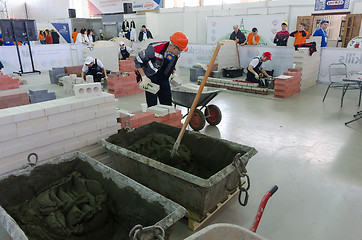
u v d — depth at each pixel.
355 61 7.98
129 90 7.36
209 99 4.56
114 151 2.78
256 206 2.78
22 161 2.56
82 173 2.67
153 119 3.94
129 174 2.87
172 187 2.48
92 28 17.77
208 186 2.15
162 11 14.95
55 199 2.39
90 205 2.34
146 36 12.20
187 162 3.08
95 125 3.03
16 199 2.37
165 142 3.25
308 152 3.95
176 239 2.36
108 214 2.32
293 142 4.30
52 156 2.75
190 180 2.23
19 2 22.58
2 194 2.30
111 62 9.17
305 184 3.16
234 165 2.39
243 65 9.69
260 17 11.39
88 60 7.14
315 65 8.21
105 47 8.97
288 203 2.82
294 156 3.83
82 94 2.97
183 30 14.41
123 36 13.49
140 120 3.73
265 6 11.67
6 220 1.79
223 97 7.07
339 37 11.39
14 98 5.12
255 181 3.23
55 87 8.23
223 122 5.24
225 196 2.63
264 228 2.48
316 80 8.68
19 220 2.24
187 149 3.17
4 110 2.55
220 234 1.31
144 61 4.06
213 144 3.03
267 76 7.71
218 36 12.76
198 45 10.68
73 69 8.98
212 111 4.97
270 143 4.27
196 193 2.29
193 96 4.51
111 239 2.26
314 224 2.53
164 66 4.25
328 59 8.47
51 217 2.22
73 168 2.69
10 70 10.59
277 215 2.65
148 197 2.04
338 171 3.43
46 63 11.47
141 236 1.50
